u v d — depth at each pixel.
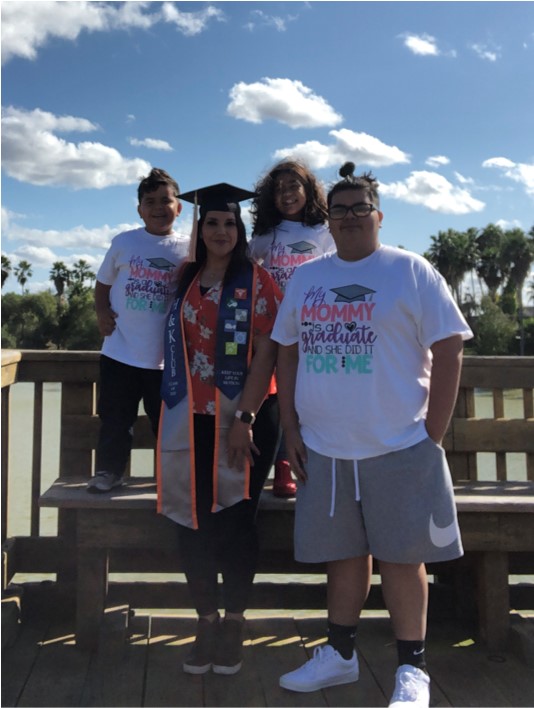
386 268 2.15
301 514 2.26
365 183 2.19
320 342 2.17
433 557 2.12
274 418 2.47
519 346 55.31
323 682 2.30
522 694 2.32
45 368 3.07
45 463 9.44
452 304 2.13
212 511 2.33
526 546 2.62
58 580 2.99
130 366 2.68
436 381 2.11
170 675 2.40
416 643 2.17
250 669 2.47
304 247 2.85
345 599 2.32
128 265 2.73
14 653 2.57
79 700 2.23
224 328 2.35
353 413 2.13
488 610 2.66
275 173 2.86
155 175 2.75
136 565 2.93
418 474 2.11
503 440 3.11
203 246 2.50
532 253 54.66
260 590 2.94
